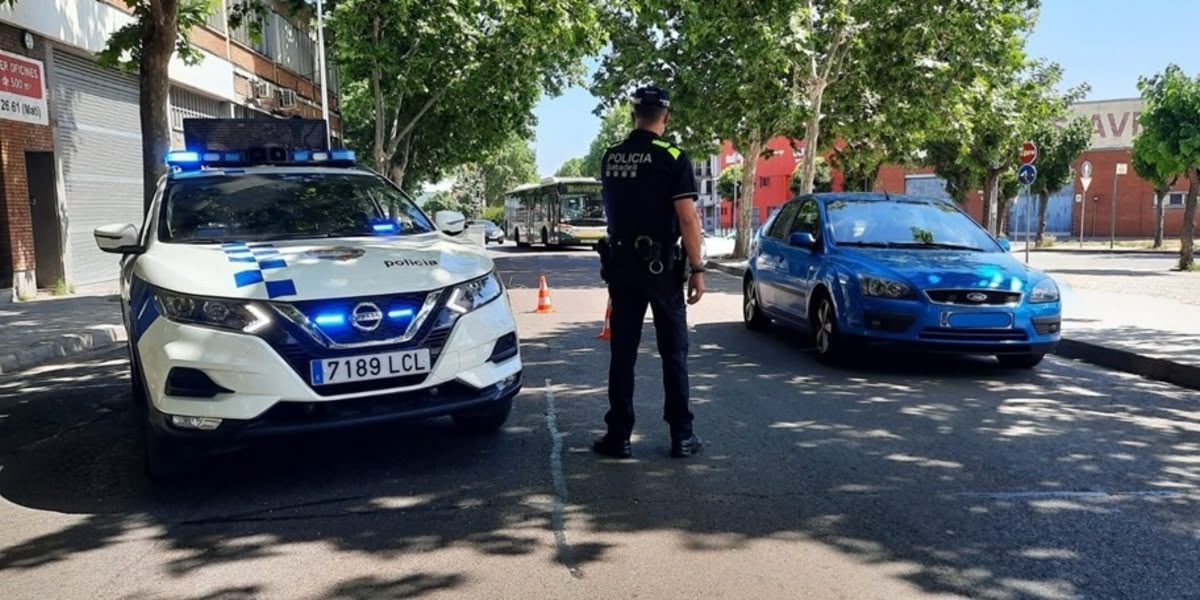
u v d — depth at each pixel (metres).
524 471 4.86
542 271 21.44
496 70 26.59
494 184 94.56
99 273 17.27
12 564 3.74
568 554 3.74
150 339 4.44
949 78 20.00
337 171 6.39
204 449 4.32
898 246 8.44
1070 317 10.58
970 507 4.25
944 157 27.00
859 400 6.59
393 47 25.38
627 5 19.03
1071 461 5.01
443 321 4.66
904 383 7.24
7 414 6.61
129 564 3.71
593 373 7.68
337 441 5.46
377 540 3.91
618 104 23.09
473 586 3.44
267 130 11.02
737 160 66.50
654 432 5.66
